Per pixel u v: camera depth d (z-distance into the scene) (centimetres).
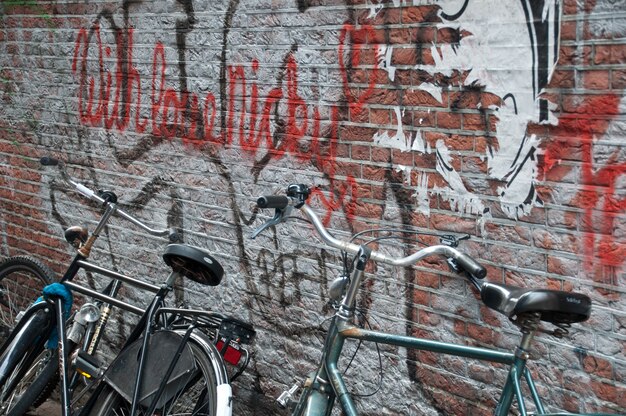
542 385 388
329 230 466
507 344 400
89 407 448
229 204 521
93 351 497
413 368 440
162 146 559
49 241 661
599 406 369
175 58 541
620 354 361
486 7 386
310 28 461
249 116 502
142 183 577
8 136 682
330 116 458
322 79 459
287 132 482
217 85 518
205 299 546
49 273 567
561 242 373
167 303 568
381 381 446
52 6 625
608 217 358
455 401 424
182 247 434
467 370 417
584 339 371
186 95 538
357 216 452
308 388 389
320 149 466
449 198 411
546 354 386
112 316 609
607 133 354
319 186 469
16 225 689
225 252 529
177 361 427
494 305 336
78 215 631
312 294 483
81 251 502
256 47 492
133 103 575
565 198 369
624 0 344
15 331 482
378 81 434
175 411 444
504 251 392
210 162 529
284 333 501
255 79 495
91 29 597
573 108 363
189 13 528
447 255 357
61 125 634
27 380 504
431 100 412
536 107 374
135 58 568
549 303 316
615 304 360
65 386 453
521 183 383
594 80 355
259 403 511
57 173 643
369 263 452
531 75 374
